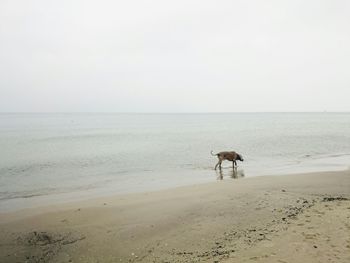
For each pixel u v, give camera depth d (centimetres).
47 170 2208
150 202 1252
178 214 1077
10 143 4347
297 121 13200
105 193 1534
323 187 1389
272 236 821
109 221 1048
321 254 690
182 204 1191
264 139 4544
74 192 1573
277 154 2908
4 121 15275
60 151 3350
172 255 771
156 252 797
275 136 5106
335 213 963
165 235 905
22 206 1315
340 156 2745
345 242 744
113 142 4453
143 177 1934
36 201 1401
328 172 1789
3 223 1064
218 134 5872
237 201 1193
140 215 1092
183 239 866
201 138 4972
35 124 11900
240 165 2328
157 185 1694
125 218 1070
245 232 877
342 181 1515
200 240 849
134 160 2647
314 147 3472
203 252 771
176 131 7175
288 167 2180
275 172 1983
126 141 4612
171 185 1681
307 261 662
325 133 5747
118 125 11044
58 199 1430
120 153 3128
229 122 13000
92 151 3334
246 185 1480
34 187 1692
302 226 869
